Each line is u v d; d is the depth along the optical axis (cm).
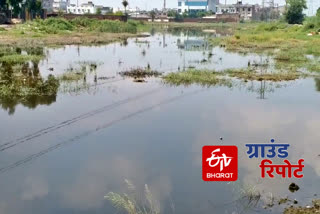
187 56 3419
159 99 1703
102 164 988
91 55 3384
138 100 1675
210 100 1698
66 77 2178
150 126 1308
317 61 3011
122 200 791
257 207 764
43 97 1700
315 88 1984
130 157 1035
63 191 842
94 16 8519
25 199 807
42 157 1027
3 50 3562
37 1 8006
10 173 929
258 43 4666
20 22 7256
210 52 3797
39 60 2912
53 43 4481
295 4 8531
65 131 1238
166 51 3888
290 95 1812
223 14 12862
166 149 1098
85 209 766
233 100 1702
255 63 2884
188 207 769
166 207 771
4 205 780
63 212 756
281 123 1354
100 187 860
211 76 2238
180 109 1537
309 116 1445
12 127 1267
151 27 9944
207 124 1338
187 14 14050
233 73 2398
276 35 5628
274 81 2172
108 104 1593
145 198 808
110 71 2459
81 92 1812
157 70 2525
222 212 750
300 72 2484
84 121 1348
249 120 1390
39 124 1305
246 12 14162
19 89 1833
